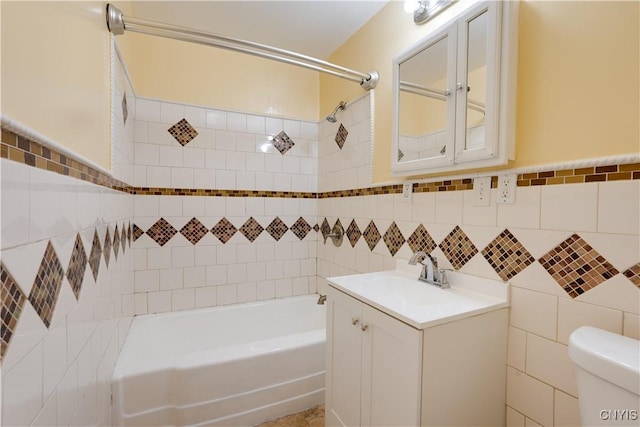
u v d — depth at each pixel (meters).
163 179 2.01
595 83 0.86
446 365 0.93
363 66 1.89
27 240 0.53
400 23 1.59
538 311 0.99
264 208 2.31
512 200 1.06
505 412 1.08
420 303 1.23
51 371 0.64
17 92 0.52
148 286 1.99
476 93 1.13
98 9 1.04
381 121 1.73
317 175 2.48
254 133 2.26
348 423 1.20
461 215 1.25
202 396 1.37
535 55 1.00
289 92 2.37
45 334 0.61
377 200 1.75
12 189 0.48
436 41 1.30
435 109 1.30
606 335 0.78
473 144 1.14
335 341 1.29
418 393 0.87
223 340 2.10
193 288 2.11
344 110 2.08
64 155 0.71
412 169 1.40
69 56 0.77
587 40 0.87
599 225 0.85
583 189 0.88
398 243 1.59
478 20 1.13
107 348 1.17
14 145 0.49
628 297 0.80
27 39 0.55
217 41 1.40
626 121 0.80
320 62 1.58
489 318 1.02
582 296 0.89
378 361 1.03
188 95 2.06
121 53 1.41
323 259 2.38
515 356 1.06
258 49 1.51
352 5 1.71
